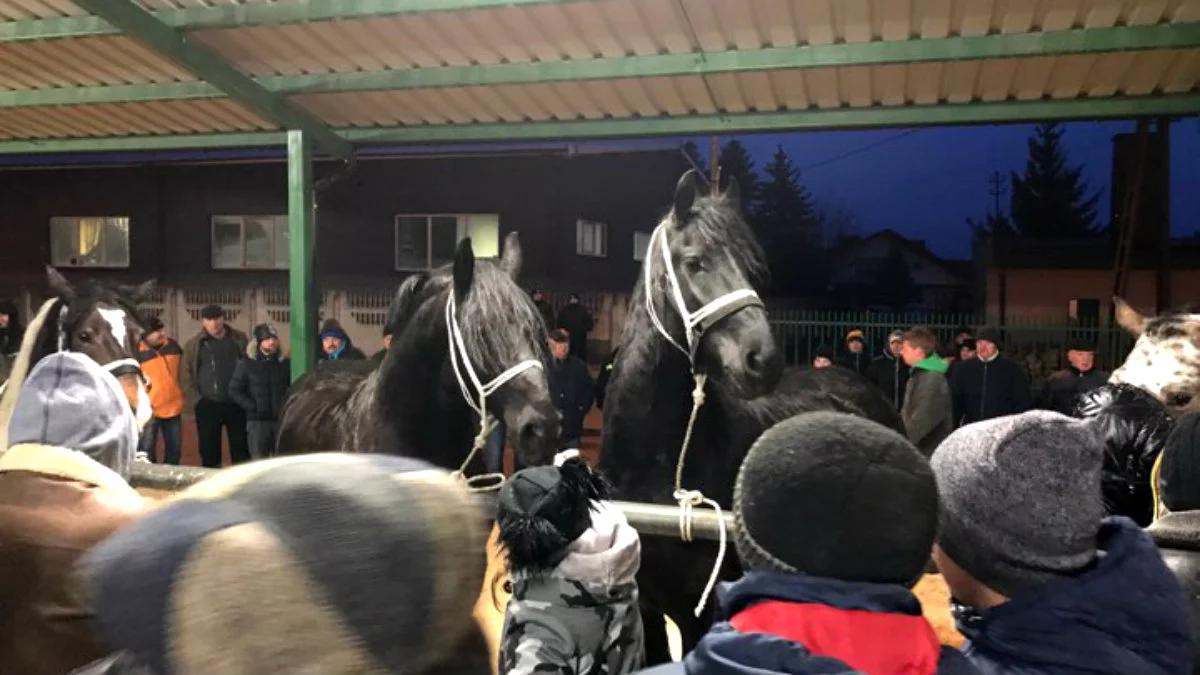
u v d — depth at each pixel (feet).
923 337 18.44
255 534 2.14
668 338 8.13
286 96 18.92
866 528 3.15
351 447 10.55
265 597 2.06
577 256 48.60
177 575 2.14
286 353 48.93
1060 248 64.13
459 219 47.78
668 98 18.56
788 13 14.92
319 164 47.75
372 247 48.55
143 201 50.65
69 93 19.54
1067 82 16.87
